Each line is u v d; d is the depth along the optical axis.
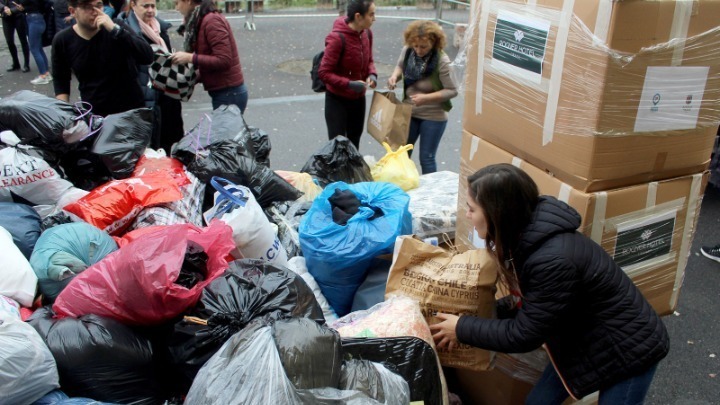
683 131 2.13
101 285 2.18
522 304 2.02
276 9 14.59
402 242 2.34
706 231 4.86
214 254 2.40
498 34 2.32
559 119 2.08
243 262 2.36
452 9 12.66
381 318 2.19
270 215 3.33
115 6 6.71
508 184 1.83
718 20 2.00
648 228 2.25
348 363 1.85
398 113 4.41
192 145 3.52
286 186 3.45
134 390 2.09
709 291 3.99
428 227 3.19
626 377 1.92
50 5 8.06
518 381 2.46
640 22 1.86
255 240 2.72
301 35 11.85
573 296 1.83
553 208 1.88
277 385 1.58
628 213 2.16
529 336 1.87
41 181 3.01
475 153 2.59
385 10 14.20
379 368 1.87
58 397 1.94
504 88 2.33
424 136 4.67
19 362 1.83
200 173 3.36
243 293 2.17
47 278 2.42
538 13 2.09
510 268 2.02
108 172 3.38
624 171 2.08
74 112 3.32
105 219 2.88
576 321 1.95
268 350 1.66
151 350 2.18
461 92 2.72
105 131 3.31
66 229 2.60
